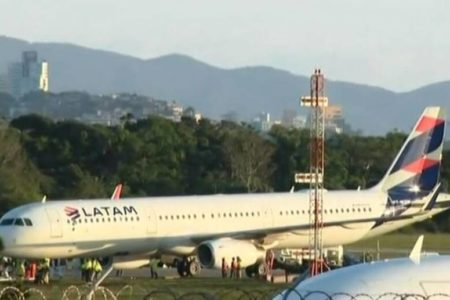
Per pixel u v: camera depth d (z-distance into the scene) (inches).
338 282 4005.9
